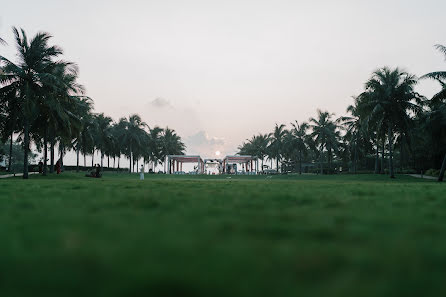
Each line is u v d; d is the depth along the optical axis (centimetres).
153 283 168
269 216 383
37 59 3142
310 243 249
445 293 156
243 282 170
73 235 271
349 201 568
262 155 10425
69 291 159
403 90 4238
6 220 348
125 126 8294
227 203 520
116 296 154
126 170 10350
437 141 4797
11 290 159
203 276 177
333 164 9350
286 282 169
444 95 3222
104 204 501
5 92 3042
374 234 282
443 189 1073
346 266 195
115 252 221
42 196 652
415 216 384
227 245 241
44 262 200
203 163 9025
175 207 467
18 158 10162
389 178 4444
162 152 10494
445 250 227
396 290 159
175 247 234
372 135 5597
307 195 693
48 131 3981
